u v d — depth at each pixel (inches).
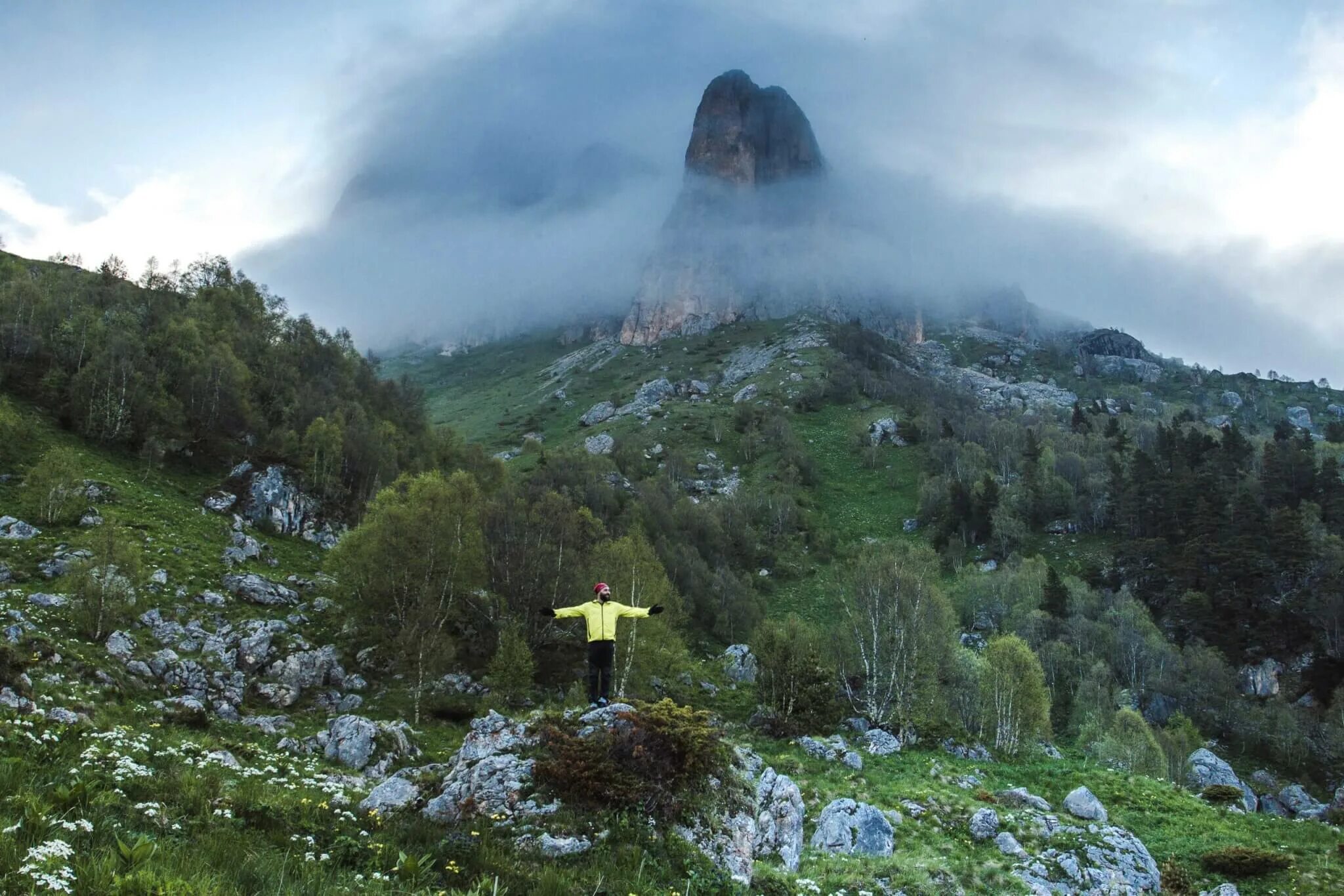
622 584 2386.8
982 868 1272.1
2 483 2679.6
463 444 5521.7
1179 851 1587.1
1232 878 1496.1
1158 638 3961.6
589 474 5492.1
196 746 917.8
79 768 608.1
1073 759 2453.2
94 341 3597.4
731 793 703.1
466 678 2204.7
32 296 3956.7
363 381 5310.0
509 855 583.5
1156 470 5605.3
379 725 1515.7
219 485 3235.7
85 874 363.9
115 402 3331.7
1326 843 1647.4
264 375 4338.1
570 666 2418.8
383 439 4178.2
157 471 3238.2
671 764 688.4
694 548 4827.8
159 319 4276.6
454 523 2282.2
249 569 2573.8
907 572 2765.7
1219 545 4596.5
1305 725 3526.1
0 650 994.1
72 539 2310.5
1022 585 4547.2
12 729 668.1
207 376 3681.1
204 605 2201.0
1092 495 5890.8
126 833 462.6
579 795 656.4
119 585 1823.3
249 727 1583.4
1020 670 2459.4
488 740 722.8
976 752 2229.3
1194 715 3634.4
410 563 2181.3
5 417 2864.2
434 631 2075.5
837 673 2610.7
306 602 2448.3
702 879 600.4
